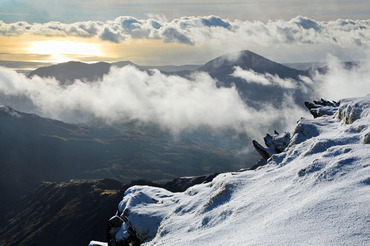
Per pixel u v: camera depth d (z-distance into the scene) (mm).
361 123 39531
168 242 33875
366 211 22344
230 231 29172
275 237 23688
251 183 38500
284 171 37531
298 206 26922
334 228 21938
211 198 38750
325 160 33094
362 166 29156
